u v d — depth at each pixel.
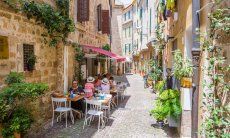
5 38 6.34
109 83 12.98
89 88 10.55
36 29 7.98
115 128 8.45
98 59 17.75
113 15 39.69
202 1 5.11
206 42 4.49
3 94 5.51
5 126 5.75
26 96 5.81
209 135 4.14
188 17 6.36
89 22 14.90
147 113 10.69
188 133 6.90
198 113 5.30
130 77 32.91
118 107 12.04
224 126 4.13
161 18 14.92
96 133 7.89
